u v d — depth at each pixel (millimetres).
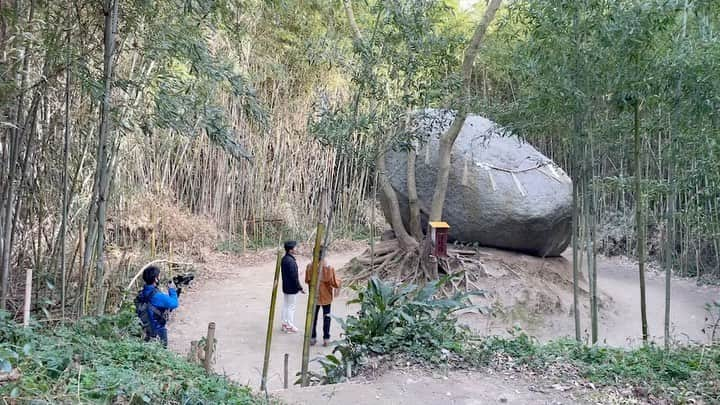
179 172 13086
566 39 5355
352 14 9531
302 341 7289
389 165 10641
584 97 5336
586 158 6082
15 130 4926
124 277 8188
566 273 9922
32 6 4520
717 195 7738
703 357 4691
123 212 10719
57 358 3225
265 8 11273
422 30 5109
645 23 4969
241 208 13867
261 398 3906
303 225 14742
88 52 4898
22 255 6699
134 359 3879
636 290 10414
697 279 10953
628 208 13922
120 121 5145
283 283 7664
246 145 13156
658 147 9508
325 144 5375
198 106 5086
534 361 4781
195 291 9820
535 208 9570
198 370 4086
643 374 4445
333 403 4031
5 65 4367
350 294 9398
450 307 5297
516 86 14734
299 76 13812
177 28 5086
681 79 5094
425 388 4289
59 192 6582
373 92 5094
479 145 10211
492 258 9664
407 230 10805
